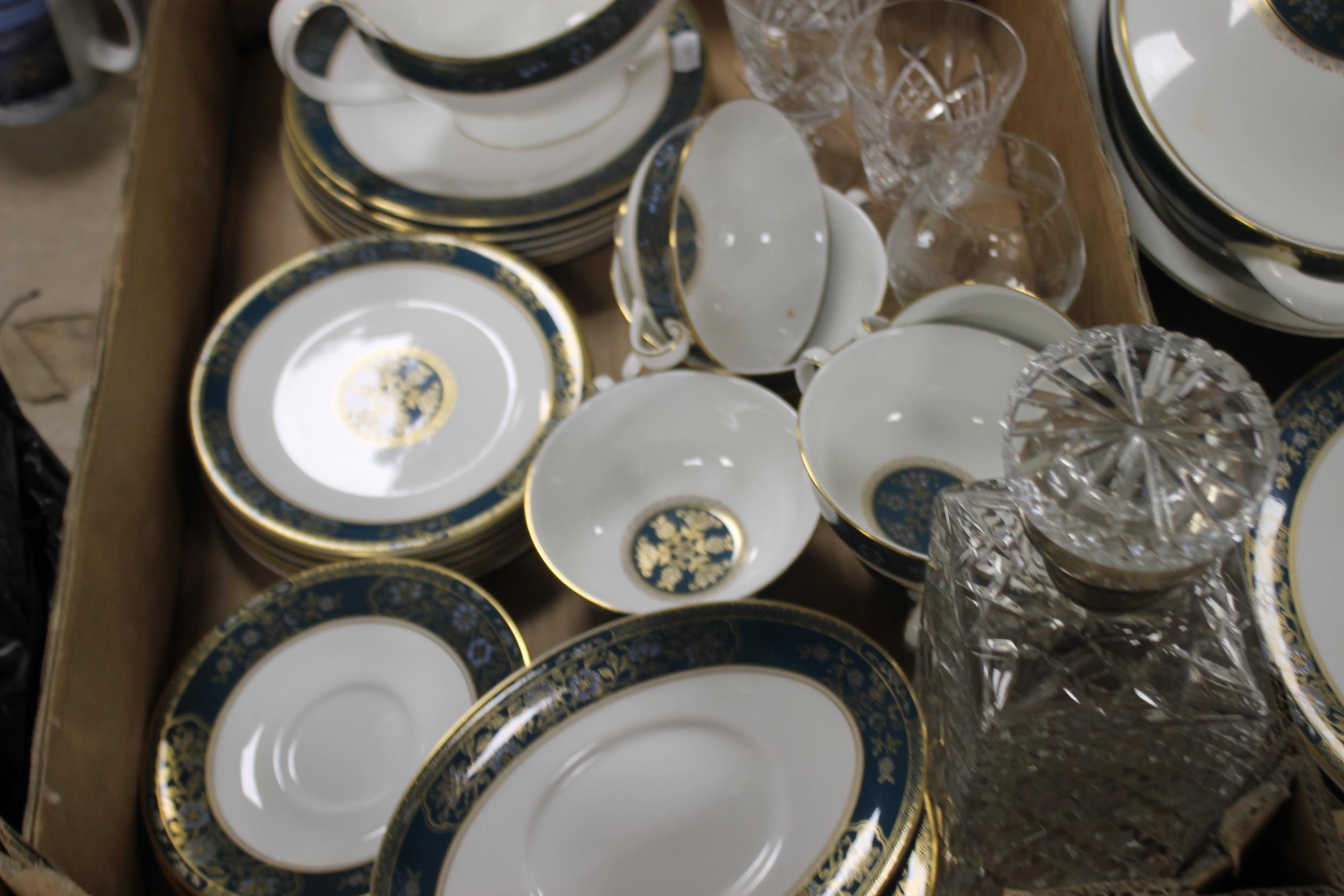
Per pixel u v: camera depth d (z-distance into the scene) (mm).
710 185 591
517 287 667
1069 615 381
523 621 580
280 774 521
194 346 693
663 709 490
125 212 607
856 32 656
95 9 1005
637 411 598
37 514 621
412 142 731
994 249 588
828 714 473
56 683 457
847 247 660
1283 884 355
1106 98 558
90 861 459
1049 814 414
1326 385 517
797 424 528
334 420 644
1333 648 463
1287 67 499
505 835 460
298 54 784
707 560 579
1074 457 320
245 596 615
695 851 460
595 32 636
